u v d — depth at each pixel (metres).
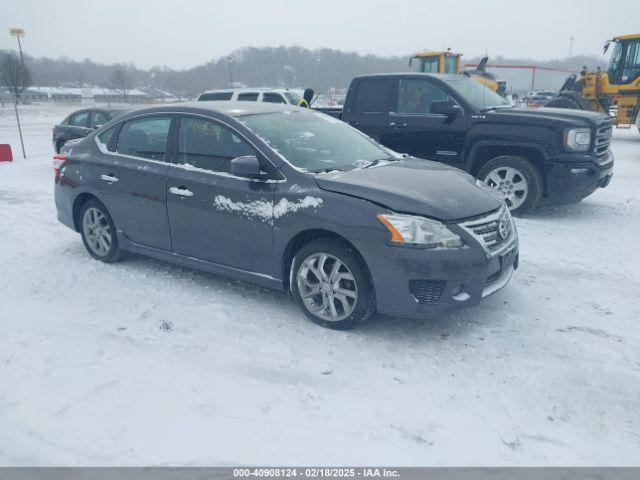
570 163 6.71
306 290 4.09
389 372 3.44
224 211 4.32
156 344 3.82
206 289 4.82
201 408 3.08
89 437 2.84
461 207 3.77
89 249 5.64
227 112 4.59
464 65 26.25
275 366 3.52
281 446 2.77
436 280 3.57
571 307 4.38
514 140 6.94
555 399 3.16
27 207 8.31
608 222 6.98
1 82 63.84
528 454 2.71
